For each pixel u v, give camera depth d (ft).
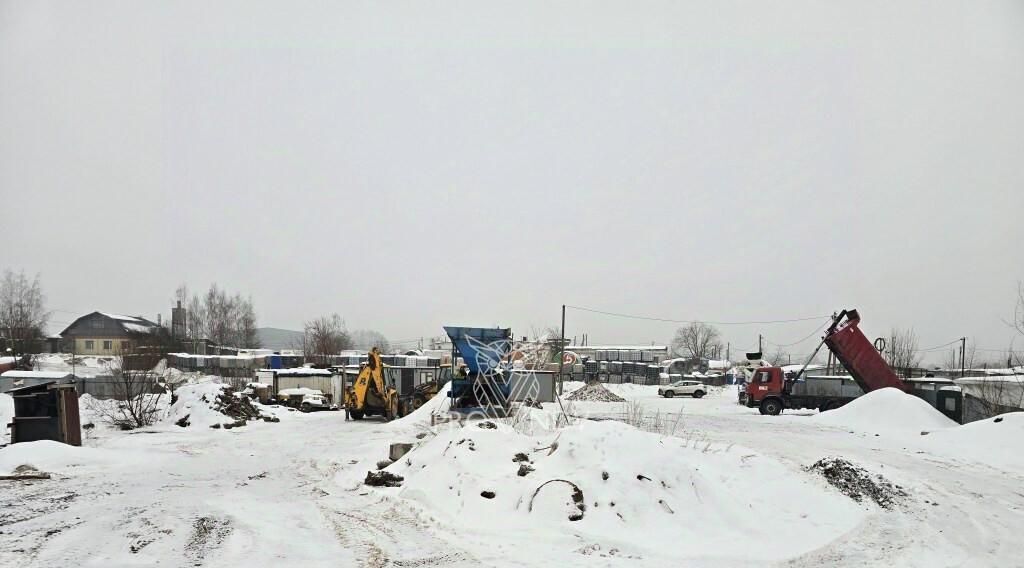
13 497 36.73
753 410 122.42
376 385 91.56
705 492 30.68
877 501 35.47
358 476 42.55
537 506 29.27
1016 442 60.08
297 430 77.97
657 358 305.73
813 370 167.12
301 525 29.68
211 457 55.21
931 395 94.58
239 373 190.49
